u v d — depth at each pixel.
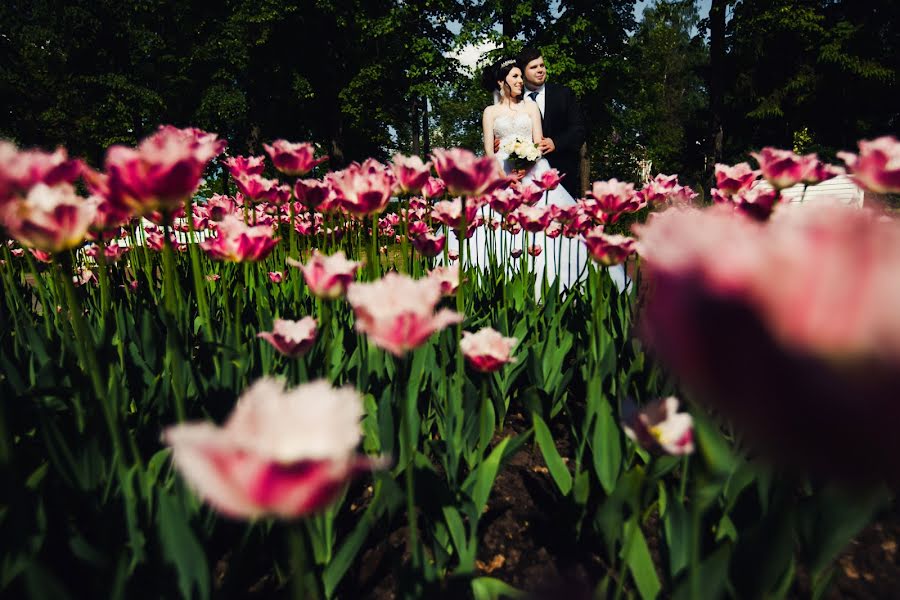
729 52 27.75
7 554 1.12
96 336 2.39
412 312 0.96
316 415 0.58
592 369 2.21
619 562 1.48
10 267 2.77
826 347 0.30
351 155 27.81
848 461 0.32
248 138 25.11
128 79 25.19
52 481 1.45
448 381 2.10
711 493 1.33
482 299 3.15
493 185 1.92
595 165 30.33
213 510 1.41
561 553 1.58
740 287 0.33
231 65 23.59
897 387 0.29
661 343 0.36
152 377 2.06
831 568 1.51
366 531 1.31
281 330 1.60
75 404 1.78
